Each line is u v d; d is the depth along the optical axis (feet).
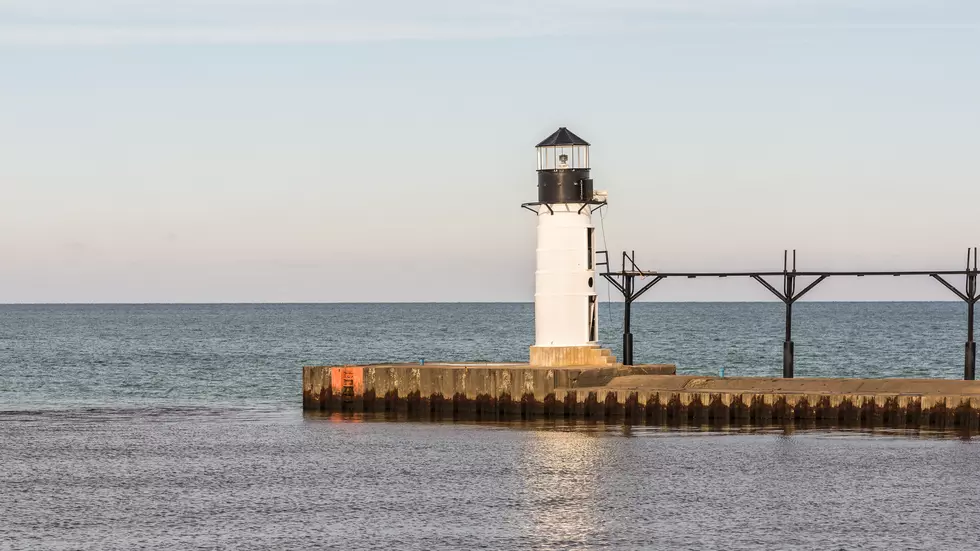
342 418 254.06
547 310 254.47
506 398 245.04
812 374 410.72
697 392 230.48
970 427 215.72
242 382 384.47
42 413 286.66
